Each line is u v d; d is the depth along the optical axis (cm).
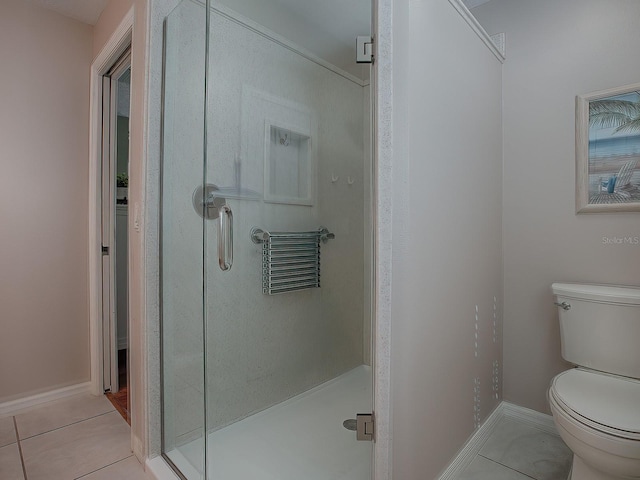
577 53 182
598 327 160
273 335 154
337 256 139
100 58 218
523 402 199
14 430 188
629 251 168
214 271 151
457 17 156
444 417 146
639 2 166
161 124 162
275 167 160
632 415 120
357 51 126
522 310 199
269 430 148
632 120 167
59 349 223
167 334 163
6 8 203
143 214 159
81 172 230
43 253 217
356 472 127
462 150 160
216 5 153
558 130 187
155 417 159
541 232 193
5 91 203
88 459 164
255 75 161
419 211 128
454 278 153
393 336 119
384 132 117
